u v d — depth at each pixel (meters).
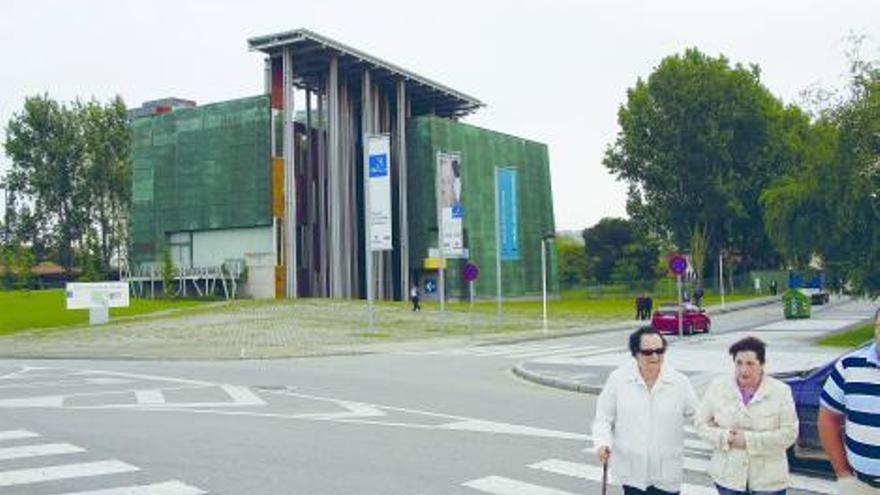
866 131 26.08
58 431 12.44
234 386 18.69
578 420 13.25
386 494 8.34
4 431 12.50
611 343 31.98
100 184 88.12
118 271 89.44
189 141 68.00
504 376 20.92
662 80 71.12
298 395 16.84
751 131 71.12
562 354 27.11
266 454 10.46
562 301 76.06
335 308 49.44
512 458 10.12
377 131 72.12
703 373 19.25
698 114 70.38
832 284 28.91
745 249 83.25
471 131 76.62
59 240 87.94
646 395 5.50
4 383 20.05
